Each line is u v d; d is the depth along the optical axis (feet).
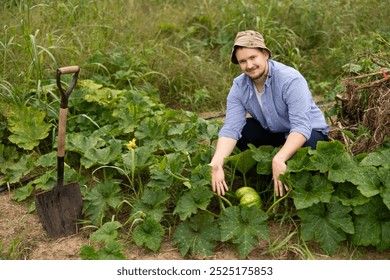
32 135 16.43
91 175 15.80
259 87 13.84
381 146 14.37
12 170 15.64
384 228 12.58
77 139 15.78
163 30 25.64
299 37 25.11
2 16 22.16
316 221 12.70
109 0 25.03
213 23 25.95
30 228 13.85
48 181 14.62
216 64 23.65
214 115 20.92
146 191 13.53
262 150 13.87
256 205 13.34
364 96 15.87
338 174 12.70
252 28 24.90
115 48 22.36
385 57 17.38
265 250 12.80
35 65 17.85
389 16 25.45
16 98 17.53
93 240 12.55
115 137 17.20
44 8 23.04
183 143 15.60
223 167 15.03
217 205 14.29
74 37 22.09
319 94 22.41
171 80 22.12
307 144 14.03
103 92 18.22
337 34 24.99
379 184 12.61
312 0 25.45
